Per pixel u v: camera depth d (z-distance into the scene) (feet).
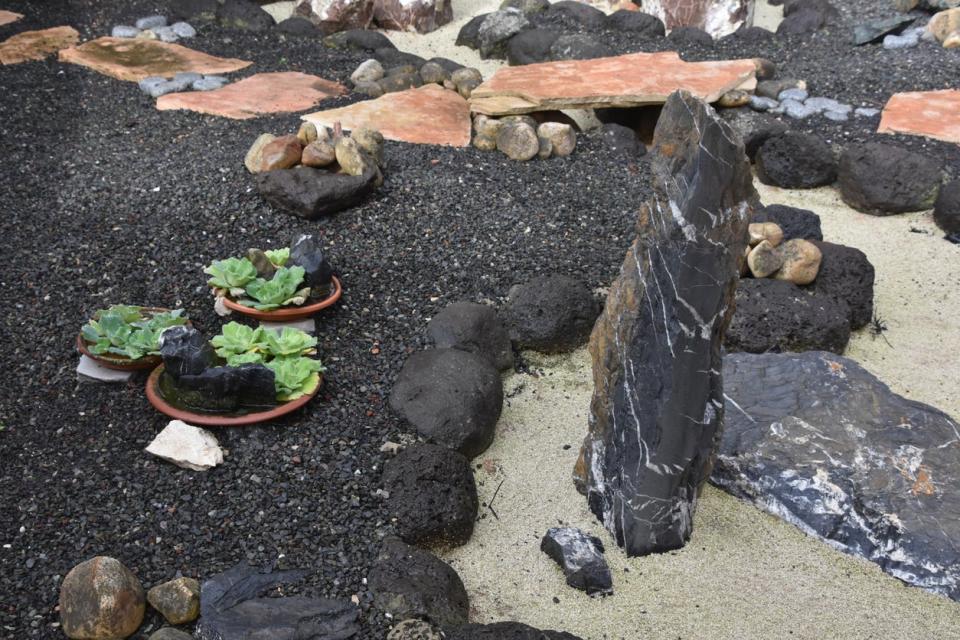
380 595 6.64
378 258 9.34
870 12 14.76
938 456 7.55
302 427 7.68
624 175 10.77
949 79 12.53
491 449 7.97
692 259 6.54
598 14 14.55
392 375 8.16
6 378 7.89
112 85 12.13
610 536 7.34
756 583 7.07
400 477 7.25
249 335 8.01
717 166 6.41
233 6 14.34
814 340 8.72
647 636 6.75
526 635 6.35
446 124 11.41
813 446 7.62
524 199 10.27
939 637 6.78
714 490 7.70
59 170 10.34
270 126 11.16
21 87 11.90
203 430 7.47
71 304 8.59
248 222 9.63
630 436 7.04
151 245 9.30
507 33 13.76
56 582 6.61
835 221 10.67
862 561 7.23
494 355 8.56
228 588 6.61
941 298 9.60
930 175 10.62
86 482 7.18
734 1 14.33
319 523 7.06
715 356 6.85
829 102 12.13
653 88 11.68
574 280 8.96
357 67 12.94
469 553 7.23
